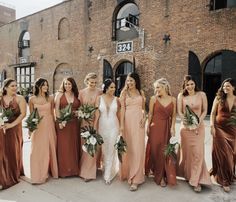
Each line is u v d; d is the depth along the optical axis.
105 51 14.65
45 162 4.02
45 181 4.05
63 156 4.17
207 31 10.70
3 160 3.80
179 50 11.56
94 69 15.32
